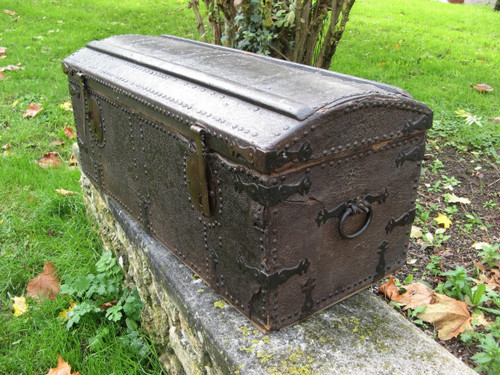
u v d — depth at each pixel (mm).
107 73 2314
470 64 5270
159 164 2035
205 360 1809
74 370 2219
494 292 2211
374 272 1939
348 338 1670
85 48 2748
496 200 3061
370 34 6379
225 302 1843
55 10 7543
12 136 4215
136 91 2041
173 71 2002
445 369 1551
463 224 2830
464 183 3246
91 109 2557
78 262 2869
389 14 7699
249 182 1517
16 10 7531
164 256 2150
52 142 4211
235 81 1787
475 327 2053
